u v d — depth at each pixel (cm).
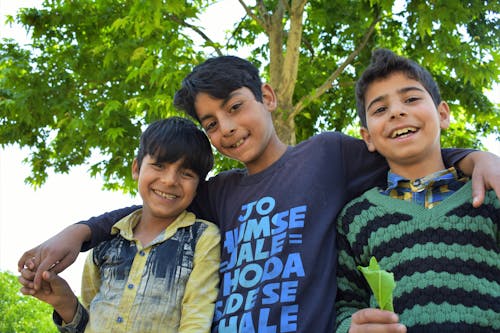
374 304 187
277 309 183
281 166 218
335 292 193
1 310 2147
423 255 178
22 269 206
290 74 593
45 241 210
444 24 608
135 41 698
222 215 222
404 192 197
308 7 753
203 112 220
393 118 194
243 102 217
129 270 209
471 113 751
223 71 218
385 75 202
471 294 170
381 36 736
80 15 787
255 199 214
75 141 801
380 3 601
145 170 223
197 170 227
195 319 196
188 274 206
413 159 194
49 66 817
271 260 193
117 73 781
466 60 635
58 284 204
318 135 225
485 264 175
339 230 204
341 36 757
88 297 223
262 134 219
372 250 190
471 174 192
